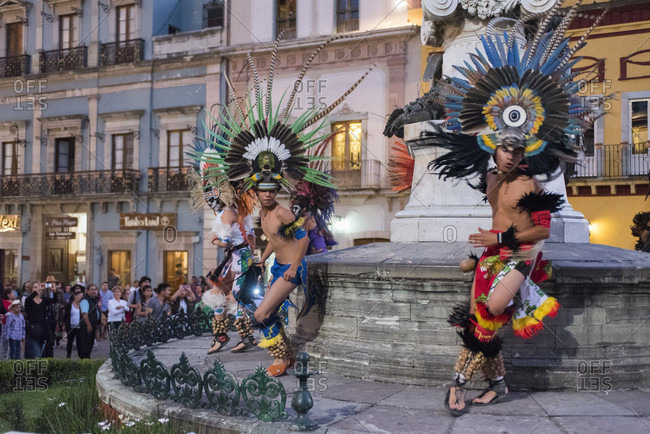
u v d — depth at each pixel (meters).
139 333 6.53
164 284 10.34
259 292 5.88
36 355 10.60
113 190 17.62
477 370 4.04
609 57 17.61
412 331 4.61
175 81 20.22
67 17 21.77
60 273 18.75
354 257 5.07
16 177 20.36
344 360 4.74
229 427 3.63
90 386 6.50
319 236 6.40
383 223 20.98
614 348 4.45
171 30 21.25
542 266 3.98
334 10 21.47
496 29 5.82
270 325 4.81
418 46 20.86
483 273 3.85
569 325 4.40
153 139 20.05
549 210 3.74
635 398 4.08
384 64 21.03
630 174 17.64
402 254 5.00
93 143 20.55
